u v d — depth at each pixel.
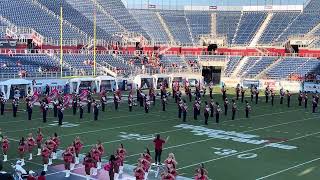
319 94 52.28
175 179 16.84
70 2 72.88
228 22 74.56
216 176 19.08
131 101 37.28
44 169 19.36
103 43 64.00
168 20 75.62
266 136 27.94
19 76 46.81
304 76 59.00
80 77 49.66
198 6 78.31
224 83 58.75
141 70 58.91
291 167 20.78
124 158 20.45
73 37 61.28
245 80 61.28
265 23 72.69
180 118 33.91
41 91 45.06
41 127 29.03
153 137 26.69
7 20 57.09
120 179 18.44
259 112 38.28
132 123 31.33
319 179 18.89
